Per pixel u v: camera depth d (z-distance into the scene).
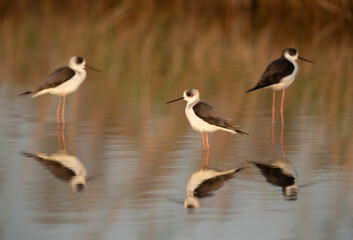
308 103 17.33
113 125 14.77
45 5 42.31
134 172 10.93
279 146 12.81
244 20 36.72
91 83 20.59
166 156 12.03
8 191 9.86
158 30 33.47
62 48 27.83
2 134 13.84
